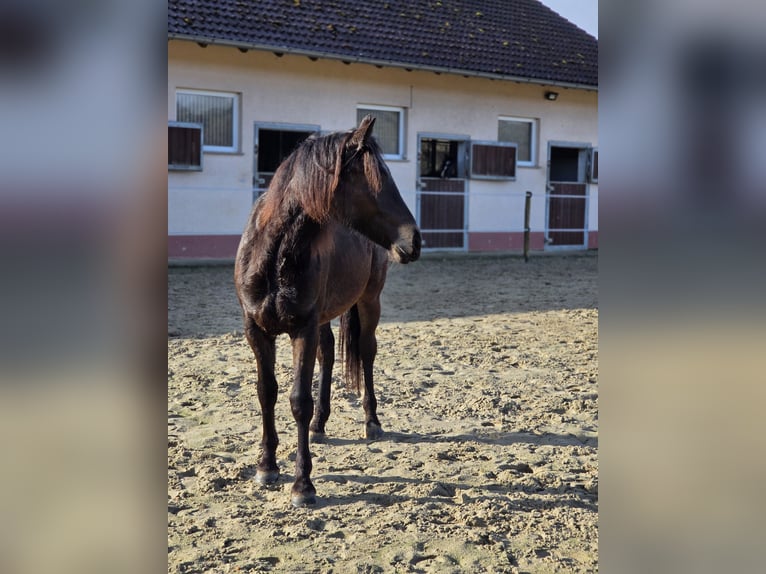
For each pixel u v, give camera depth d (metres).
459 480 4.07
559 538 3.36
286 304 3.67
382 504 3.74
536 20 20.61
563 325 8.91
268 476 3.98
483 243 17.88
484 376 6.42
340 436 4.85
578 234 19.33
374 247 4.68
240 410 5.32
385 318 9.17
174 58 13.58
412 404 5.58
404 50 16.41
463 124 17.34
